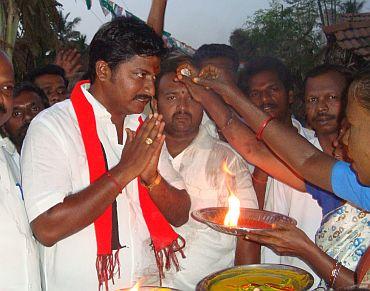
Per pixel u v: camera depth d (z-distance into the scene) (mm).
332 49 12906
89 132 2023
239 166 2660
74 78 4773
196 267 2488
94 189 1846
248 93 3223
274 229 1916
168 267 2240
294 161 2033
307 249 1928
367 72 1554
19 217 1934
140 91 2000
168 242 2191
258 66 3242
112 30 1967
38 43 8555
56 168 1905
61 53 4953
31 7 7984
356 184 1834
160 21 3168
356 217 2219
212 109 2389
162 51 2018
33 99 3326
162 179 2119
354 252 2201
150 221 2170
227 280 1918
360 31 12438
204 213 2113
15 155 2182
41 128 1955
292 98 3318
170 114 2521
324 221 2312
